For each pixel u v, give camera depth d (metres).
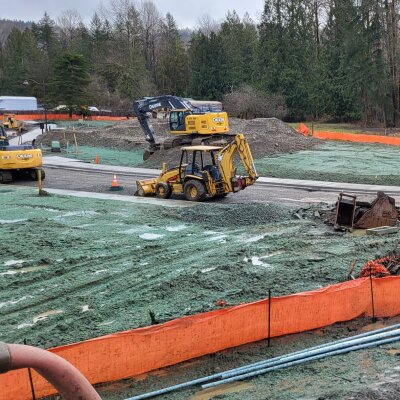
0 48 127.31
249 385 8.27
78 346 7.96
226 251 15.46
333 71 71.25
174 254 15.27
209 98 84.31
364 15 64.12
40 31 125.06
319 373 8.48
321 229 18.16
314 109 74.62
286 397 7.71
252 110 68.56
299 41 76.56
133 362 8.45
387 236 17.11
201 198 23.30
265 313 9.62
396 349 9.31
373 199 18.66
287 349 9.45
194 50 89.94
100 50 111.44
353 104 68.81
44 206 22.23
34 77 99.62
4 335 10.22
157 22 117.94
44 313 11.34
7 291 12.59
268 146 39.62
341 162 35.16
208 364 8.95
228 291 12.23
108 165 37.00
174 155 35.44
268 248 15.65
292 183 28.16
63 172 33.72
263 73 76.75
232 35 92.69
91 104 87.50
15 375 7.46
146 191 24.92
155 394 7.98
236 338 9.40
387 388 7.62
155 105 37.47
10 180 29.47
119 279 13.33
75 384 2.38
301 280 12.88
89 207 22.06
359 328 10.30
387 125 64.31
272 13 77.06
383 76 63.16
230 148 23.11
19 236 17.12
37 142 51.16
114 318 10.94
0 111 78.06
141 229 18.33
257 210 20.38
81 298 12.00
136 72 92.69
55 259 14.80
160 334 8.66
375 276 12.23
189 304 11.53
